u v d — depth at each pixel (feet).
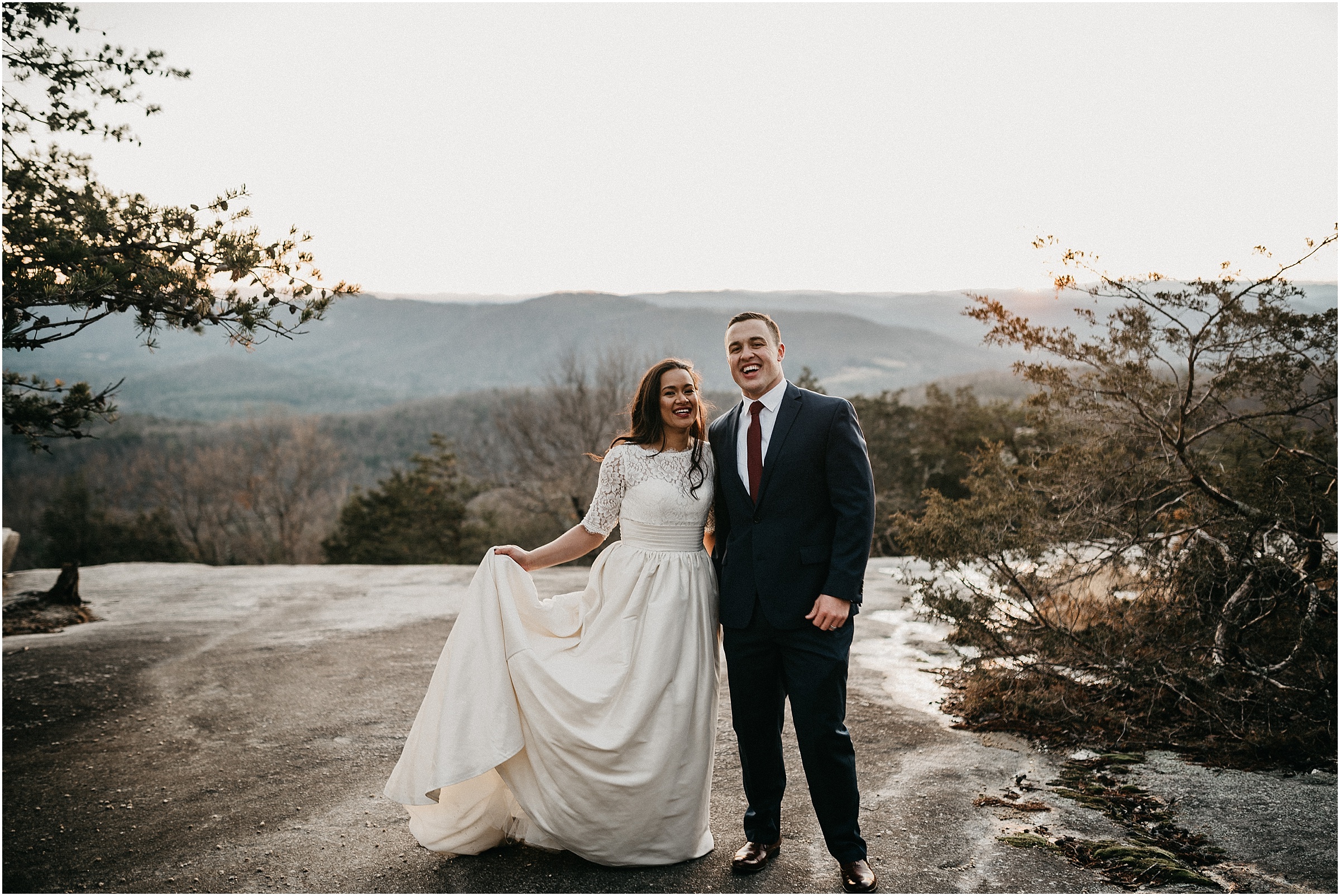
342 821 10.47
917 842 9.66
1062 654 14.29
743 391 9.46
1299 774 11.48
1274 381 14.46
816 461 8.96
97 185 13.47
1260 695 13.29
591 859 8.99
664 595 9.23
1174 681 13.56
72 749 13.37
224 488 111.45
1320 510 14.30
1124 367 15.11
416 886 8.66
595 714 8.87
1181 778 11.50
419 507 90.07
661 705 8.98
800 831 9.96
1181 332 14.55
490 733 8.91
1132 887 8.52
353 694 16.44
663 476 9.53
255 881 8.87
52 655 19.65
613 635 9.29
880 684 17.21
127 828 10.34
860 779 11.82
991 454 16.97
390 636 22.03
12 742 13.70
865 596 27.12
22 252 12.51
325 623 23.82
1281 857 9.02
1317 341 13.74
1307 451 14.84
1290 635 13.79
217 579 32.48
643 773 8.79
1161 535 15.15
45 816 10.74
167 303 13.20
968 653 19.33
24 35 13.15
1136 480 15.46
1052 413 17.13
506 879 8.78
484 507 93.71
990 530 15.34
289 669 18.43
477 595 9.50
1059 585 15.58
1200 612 14.47
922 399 67.87
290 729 14.34
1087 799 10.89
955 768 12.19
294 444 114.52
